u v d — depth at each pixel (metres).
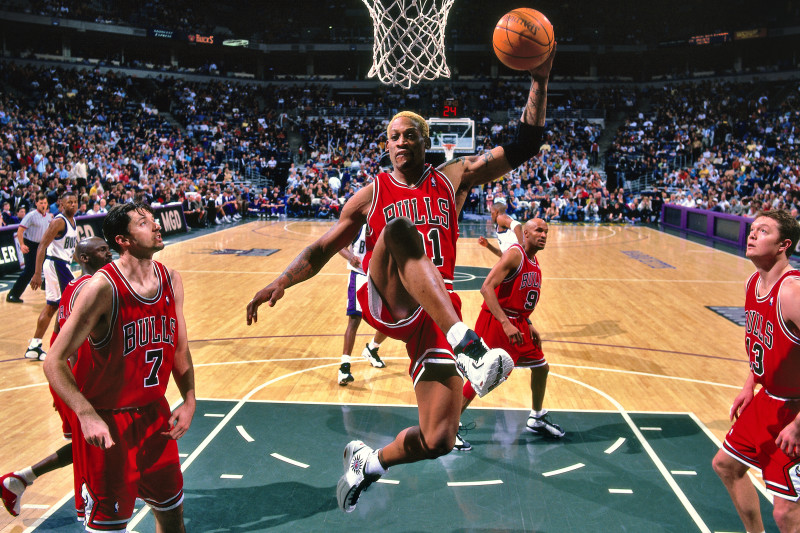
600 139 31.69
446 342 2.63
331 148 29.45
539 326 8.61
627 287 11.40
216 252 15.23
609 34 36.19
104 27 31.08
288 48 35.81
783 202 19.88
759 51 35.28
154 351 2.94
